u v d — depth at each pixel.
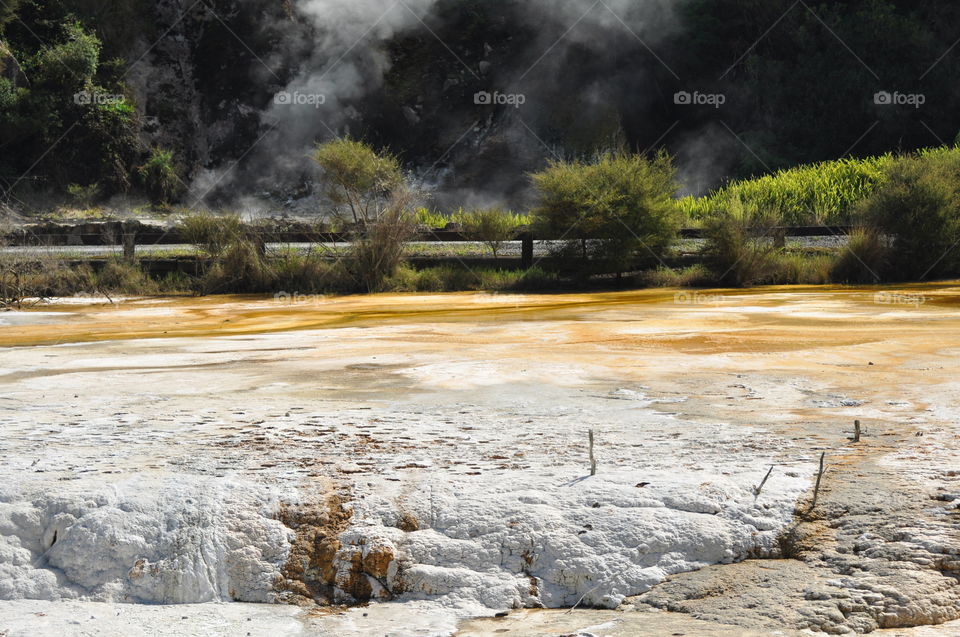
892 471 3.98
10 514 3.51
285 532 3.49
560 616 3.12
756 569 3.30
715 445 4.49
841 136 40.81
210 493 3.65
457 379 6.70
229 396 6.10
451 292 17.16
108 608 3.19
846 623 2.92
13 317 13.09
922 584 3.09
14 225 20.52
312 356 8.15
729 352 8.04
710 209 25.25
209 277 17.80
